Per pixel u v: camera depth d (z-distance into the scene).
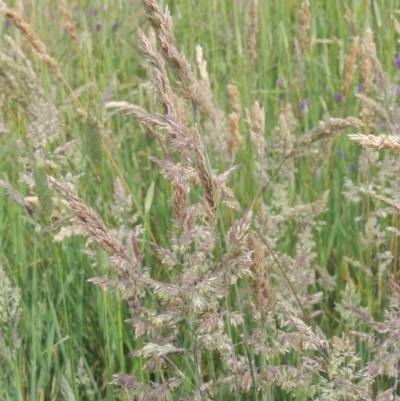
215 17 4.96
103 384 2.79
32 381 2.30
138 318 1.72
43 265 3.08
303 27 3.69
